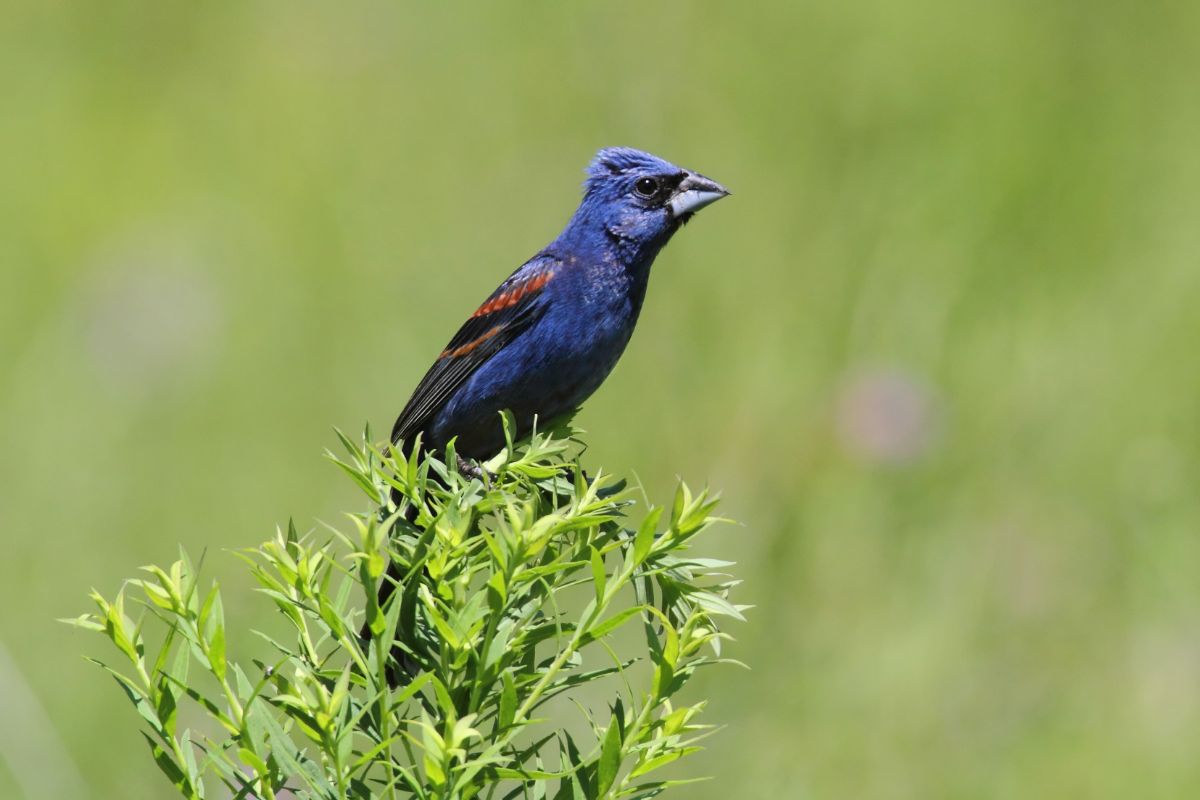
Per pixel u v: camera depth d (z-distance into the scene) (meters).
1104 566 10.72
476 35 14.45
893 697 9.86
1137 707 10.04
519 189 13.89
